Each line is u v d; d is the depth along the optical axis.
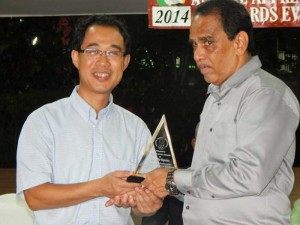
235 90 2.79
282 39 12.16
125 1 5.95
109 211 2.88
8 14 6.41
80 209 2.83
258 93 2.68
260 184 2.57
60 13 6.42
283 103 2.68
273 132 2.61
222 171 2.62
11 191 8.94
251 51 2.87
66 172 2.83
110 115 2.99
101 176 2.88
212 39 2.78
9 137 11.41
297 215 2.77
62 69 11.77
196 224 2.81
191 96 11.32
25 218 3.36
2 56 11.41
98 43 2.90
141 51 11.97
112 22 2.94
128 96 11.58
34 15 6.44
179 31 11.90
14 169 10.95
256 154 2.57
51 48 11.50
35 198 2.78
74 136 2.87
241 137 2.64
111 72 2.92
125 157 2.97
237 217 2.69
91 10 6.33
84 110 2.91
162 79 11.83
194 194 2.73
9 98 11.47
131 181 2.80
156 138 2.97
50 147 2.83
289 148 2.73
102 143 2.91
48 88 11.94
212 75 2.83
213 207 2.74
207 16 2.80
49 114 2.88
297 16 4.92
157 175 2.83
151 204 2.92
